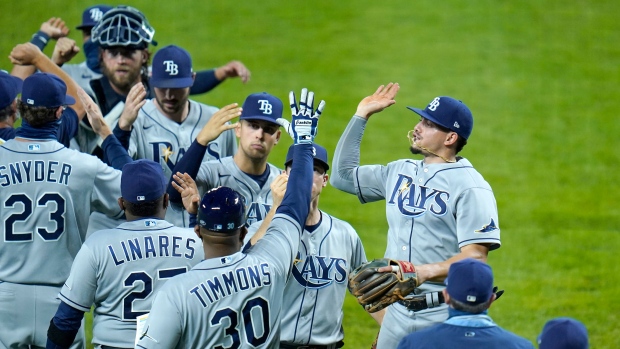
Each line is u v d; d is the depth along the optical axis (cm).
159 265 2197
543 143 6144
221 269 1931
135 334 2192
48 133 2444
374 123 6412
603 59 7419
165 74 3067
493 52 7500
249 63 7250
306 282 2478
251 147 2698
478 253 2258
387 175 2464
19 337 2431
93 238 2192
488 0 8444
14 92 2703
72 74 3625
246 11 8188
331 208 5178
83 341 2522
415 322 2341
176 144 3147
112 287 2178
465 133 2347
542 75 7150
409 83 6994
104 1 7706
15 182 2392
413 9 8306
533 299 4069
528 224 5019
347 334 3616
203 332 1905
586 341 1789
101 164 2486
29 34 6869
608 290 4175
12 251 2408
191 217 2500
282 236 2022
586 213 5191
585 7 8288
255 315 1944
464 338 1866
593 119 6506
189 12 8038
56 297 2452
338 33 7850
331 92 6825
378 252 4575
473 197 2281
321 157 2484
